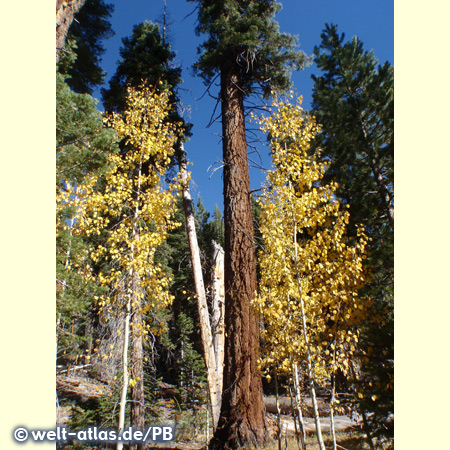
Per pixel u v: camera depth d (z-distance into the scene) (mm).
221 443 6414
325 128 12070
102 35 11398
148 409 9414
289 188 5266
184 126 10375
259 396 6750
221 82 9922
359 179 10484
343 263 5020
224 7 9797
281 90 10062
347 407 4781
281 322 5168
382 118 11039
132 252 5152
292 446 6383
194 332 17609
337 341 4965
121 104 9484
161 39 11922
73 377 12516
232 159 8672
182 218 16344
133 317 5949
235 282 7535
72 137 5539
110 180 5547
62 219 5602
